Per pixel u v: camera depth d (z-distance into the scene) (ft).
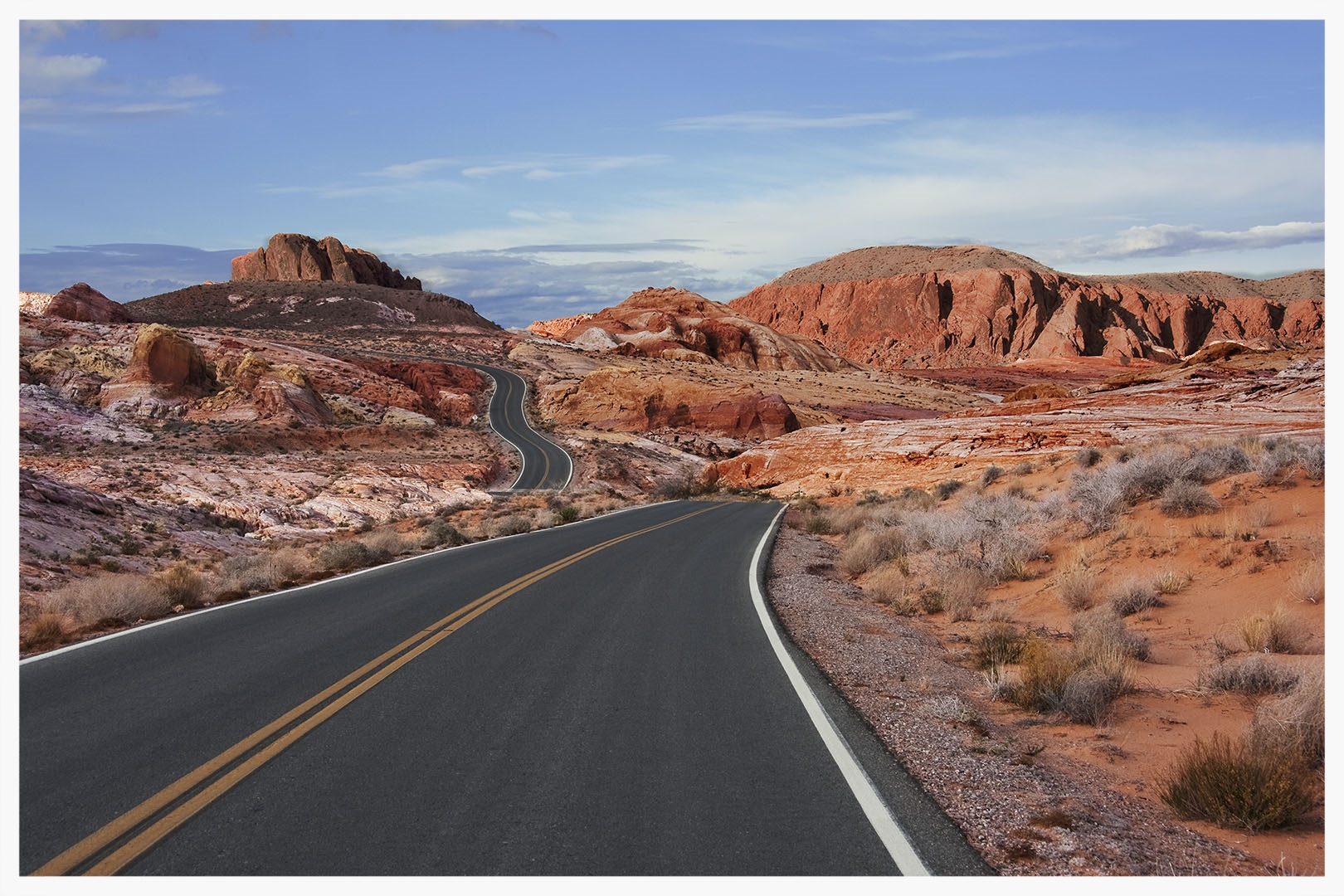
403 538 81.97
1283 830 14.69
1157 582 34.06
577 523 85.15
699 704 20.99
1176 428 112.78
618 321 605.31
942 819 14.42
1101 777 17.44
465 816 14.12
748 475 161.58
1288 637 25.45
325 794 15.01
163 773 15.94
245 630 29.89
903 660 27.63
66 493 77.00
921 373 630.33
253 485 135.23
